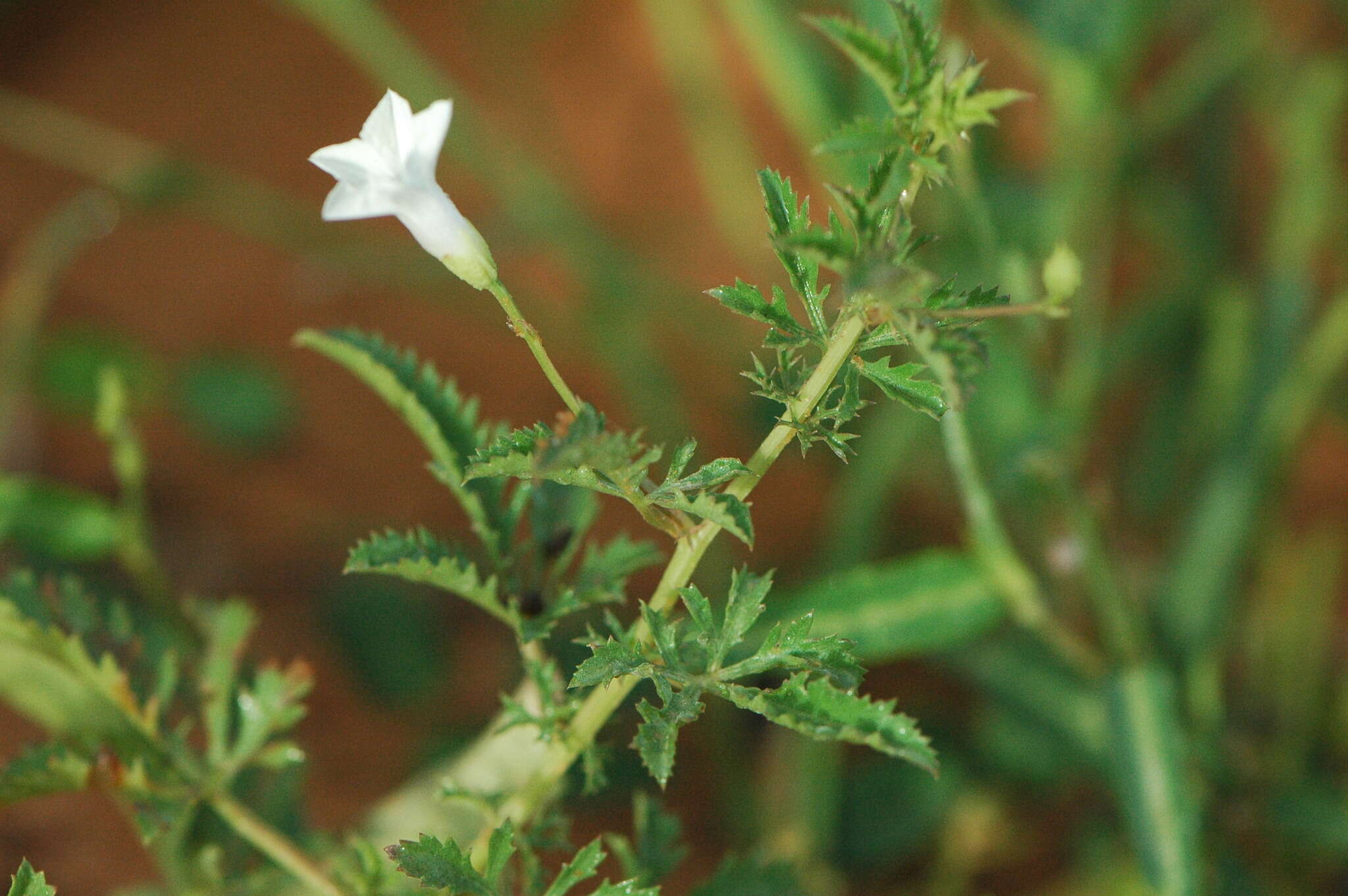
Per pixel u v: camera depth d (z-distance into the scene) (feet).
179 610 1.02
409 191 0.81
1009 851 1.41
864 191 0.79
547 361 0.82
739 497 0.82
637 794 0.90
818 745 1.30
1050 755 1.41
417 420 0.88
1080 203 1.32
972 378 0.78
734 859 0.91
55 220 1.70
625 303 1.67
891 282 0.77
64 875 1.26
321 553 1.80
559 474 0.80
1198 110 1.65
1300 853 1.31
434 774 0.97
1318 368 1.37
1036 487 1.10
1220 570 1.29
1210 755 1.22
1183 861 1.03
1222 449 1.43
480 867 0.86
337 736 1.53
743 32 1.28
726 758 1.43
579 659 1.43
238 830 0.91
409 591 1.66
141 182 1.74
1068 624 1.33
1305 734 1.44
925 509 1.75
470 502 0.88
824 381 0.81
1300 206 1.45
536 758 0.95
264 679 0.90
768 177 0.80
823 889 1.29
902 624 1.02
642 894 0.82
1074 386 1.31
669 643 0.82
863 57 0.78
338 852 0.95
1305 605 1.52
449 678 1.61
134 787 0.88
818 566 1.56
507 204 1.69
